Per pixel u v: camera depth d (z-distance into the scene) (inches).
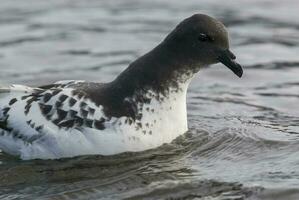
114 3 1147.3
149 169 585.6
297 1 1147.3
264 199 531.5
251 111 731.4
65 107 590.6
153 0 1160.8
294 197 530.0
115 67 888.9
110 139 586.6
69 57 925.2
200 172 582.9
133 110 597.3
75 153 589.3
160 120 606.5
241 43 982.4
